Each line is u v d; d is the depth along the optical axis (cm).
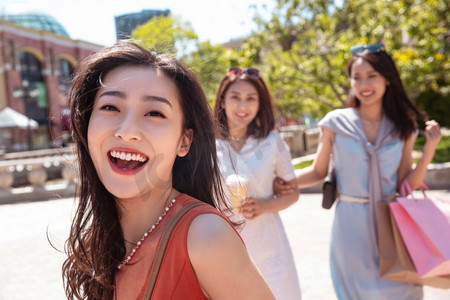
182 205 87
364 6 1012
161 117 86
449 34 877
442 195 667
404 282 217
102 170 86
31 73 1412
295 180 228
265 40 1020
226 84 210
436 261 191
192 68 98
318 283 379
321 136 252
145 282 86
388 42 927
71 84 98
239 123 208
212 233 77
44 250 523
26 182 1205
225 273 76
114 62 88
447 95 1451
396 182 237
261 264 206
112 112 85
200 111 95
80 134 96
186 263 78
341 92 1088
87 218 104
